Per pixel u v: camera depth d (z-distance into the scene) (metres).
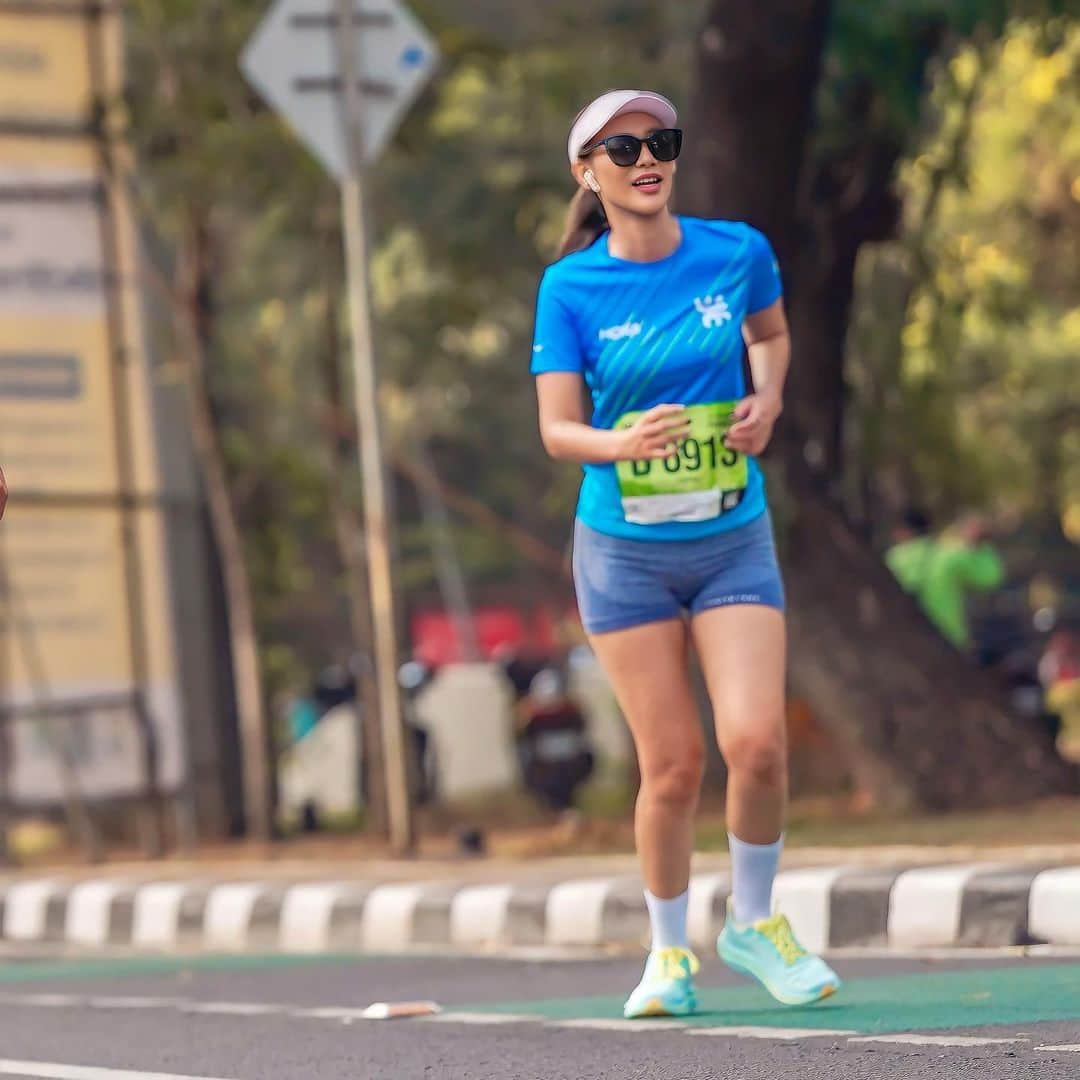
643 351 17.59
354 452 56.25
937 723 36.72
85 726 41.38
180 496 46.03
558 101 47.25
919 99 36.38
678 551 17.77
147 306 42.62
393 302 52.69
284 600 50.50
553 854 34.84
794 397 37.47
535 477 103.25
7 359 40.94
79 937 33.91
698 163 35.97
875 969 22.08
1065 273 57.00
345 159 35.31
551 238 52.47
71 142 41.34
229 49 41.50
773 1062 15.92
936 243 41.50
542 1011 20.27
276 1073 17.30
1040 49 36.53
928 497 48.22
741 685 17.80
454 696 73.19
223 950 31.12
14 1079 18.00
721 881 26.20
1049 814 32.34
